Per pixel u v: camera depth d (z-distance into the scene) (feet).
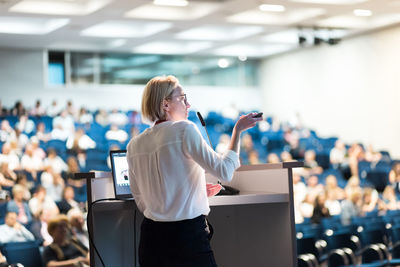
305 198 25.34
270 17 34.47
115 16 31.58
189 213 6.43
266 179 8.32
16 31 35.09
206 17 32.71
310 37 37.68
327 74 42.24
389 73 37.42
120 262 8.34
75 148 33.83
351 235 20.84
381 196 30.22
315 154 37.22
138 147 6.72
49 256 15.94
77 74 41.55
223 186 8.25
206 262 6.46
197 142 6.33
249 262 8.80
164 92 6.72
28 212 21.17
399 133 36.91
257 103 47.60
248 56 46.68
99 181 7.93
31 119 37.14
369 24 36.55
